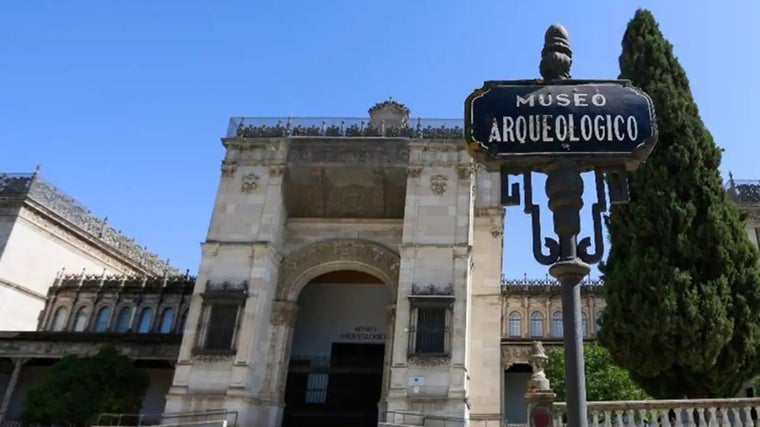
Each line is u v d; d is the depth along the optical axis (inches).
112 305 1983.3
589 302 1936.5
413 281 1290.6
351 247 1457.9
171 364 1676.9
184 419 1199.6
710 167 863.7
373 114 1584.6
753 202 1546.5
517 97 222.4
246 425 1219.9
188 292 1966.0
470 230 1342.3
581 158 210.5
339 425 1432.1
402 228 1475.1
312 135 1497.3
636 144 209.9
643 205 832.3
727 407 618.2
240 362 1250.0
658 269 770.8
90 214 2226.9
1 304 1814.7
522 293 2003.0
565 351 193.9
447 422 1146.0
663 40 976.3
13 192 1941.4
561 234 207.0
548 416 618.8
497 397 1441.9
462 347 1215.6
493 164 218.8
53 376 1432.1
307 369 1482.5
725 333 732.0
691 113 905.5
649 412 626.2
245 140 1483.8
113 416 1326.3
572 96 220.1
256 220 1403.8
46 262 2005.4
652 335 751.1
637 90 221.0
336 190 1491.1
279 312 1389.0
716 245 787.4
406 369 1204.5
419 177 1398.9
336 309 1622.8
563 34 239.0
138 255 2495.1
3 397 1768.0
